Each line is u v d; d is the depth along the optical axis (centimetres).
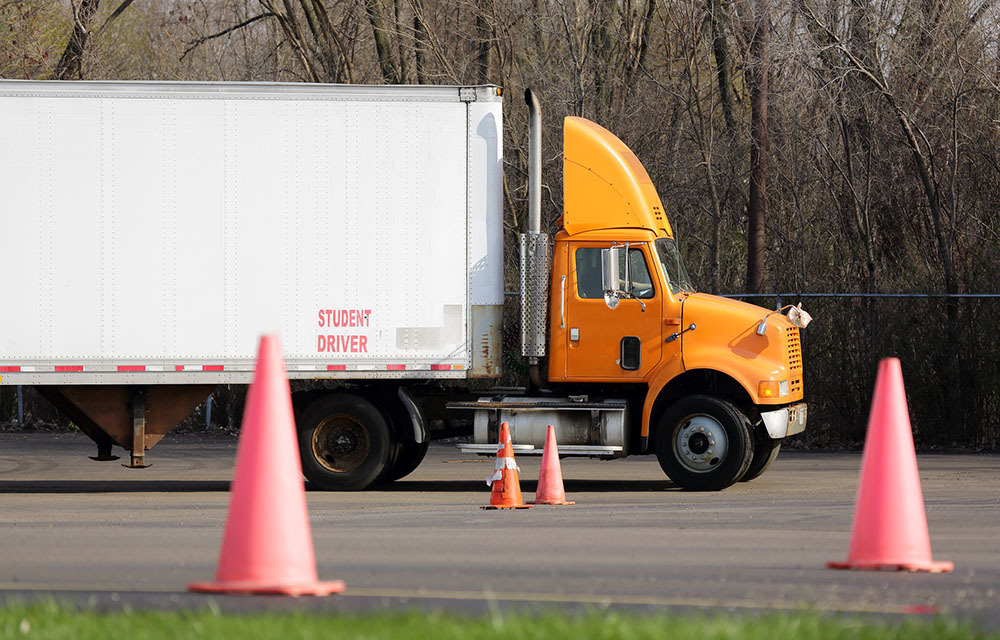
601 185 3456
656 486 3550
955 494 3216
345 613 1452
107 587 1750
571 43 6194
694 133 6216
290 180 3388
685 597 1639
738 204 6216
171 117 3372
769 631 1304
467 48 6725
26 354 3353
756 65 5566
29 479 3981
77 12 6944
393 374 3409
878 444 1842
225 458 4722
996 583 1744
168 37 7862
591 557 2016
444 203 3412
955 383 4994
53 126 3353
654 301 3409
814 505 2919
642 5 6712
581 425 3431
